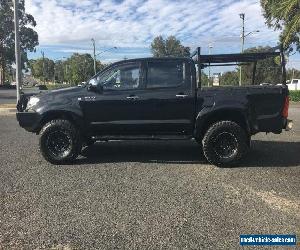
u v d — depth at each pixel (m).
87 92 9.16
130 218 5.74
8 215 5.86
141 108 9.05
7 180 7.67
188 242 4.99
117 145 11.33
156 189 7.08
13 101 35.09
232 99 8.81
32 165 8.91
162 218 5.75
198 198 6.60
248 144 8.98
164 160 9.41
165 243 4.97
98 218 5.74
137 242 4.99
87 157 9.76
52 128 8.96
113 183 7.45
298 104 35.75
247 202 6.41
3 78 87.75
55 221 5.64
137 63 9.15
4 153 10.18
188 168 8.64
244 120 8.88
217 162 8.72
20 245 4.92
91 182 7.52
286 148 10.88
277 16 12.30
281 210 6.06
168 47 61.50
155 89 9.06
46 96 9.29
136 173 8.20
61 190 7.02
